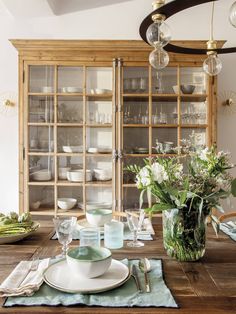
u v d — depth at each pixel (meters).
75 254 1.05
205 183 1.19
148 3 2.97
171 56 2.59
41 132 2.68
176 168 1.23
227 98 2.99
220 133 2.98
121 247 1.35
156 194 1.21
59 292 0.91
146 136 2.67
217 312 0.82
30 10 2.84
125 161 2.65
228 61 2.98
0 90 3.00
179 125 2.65
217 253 1.28
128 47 2.55
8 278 0.99
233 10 1.40
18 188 2.88
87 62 2.60
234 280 1.02
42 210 2.68
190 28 2.98
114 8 2.98
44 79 2.65
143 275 1.04
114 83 2.60
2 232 1.40
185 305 0.85
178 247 1.18
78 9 2.99
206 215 1.21
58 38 2.99
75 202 2.71
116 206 2.62
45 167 2.70
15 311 0.82
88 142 2.70
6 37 2.99
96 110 2.68
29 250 1.30
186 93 2.64
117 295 0.90
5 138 3.01
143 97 2.65
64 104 2.68
